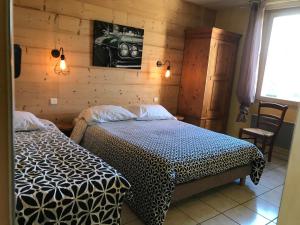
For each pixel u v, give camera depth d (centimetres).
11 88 48
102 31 346
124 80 385
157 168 211
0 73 47
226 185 292
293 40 377
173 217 224
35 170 171
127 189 176
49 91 323
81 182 161
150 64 409
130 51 379
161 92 435
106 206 167
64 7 314
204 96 413
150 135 287
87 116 318
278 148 397
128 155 241
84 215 159
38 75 311
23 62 298
